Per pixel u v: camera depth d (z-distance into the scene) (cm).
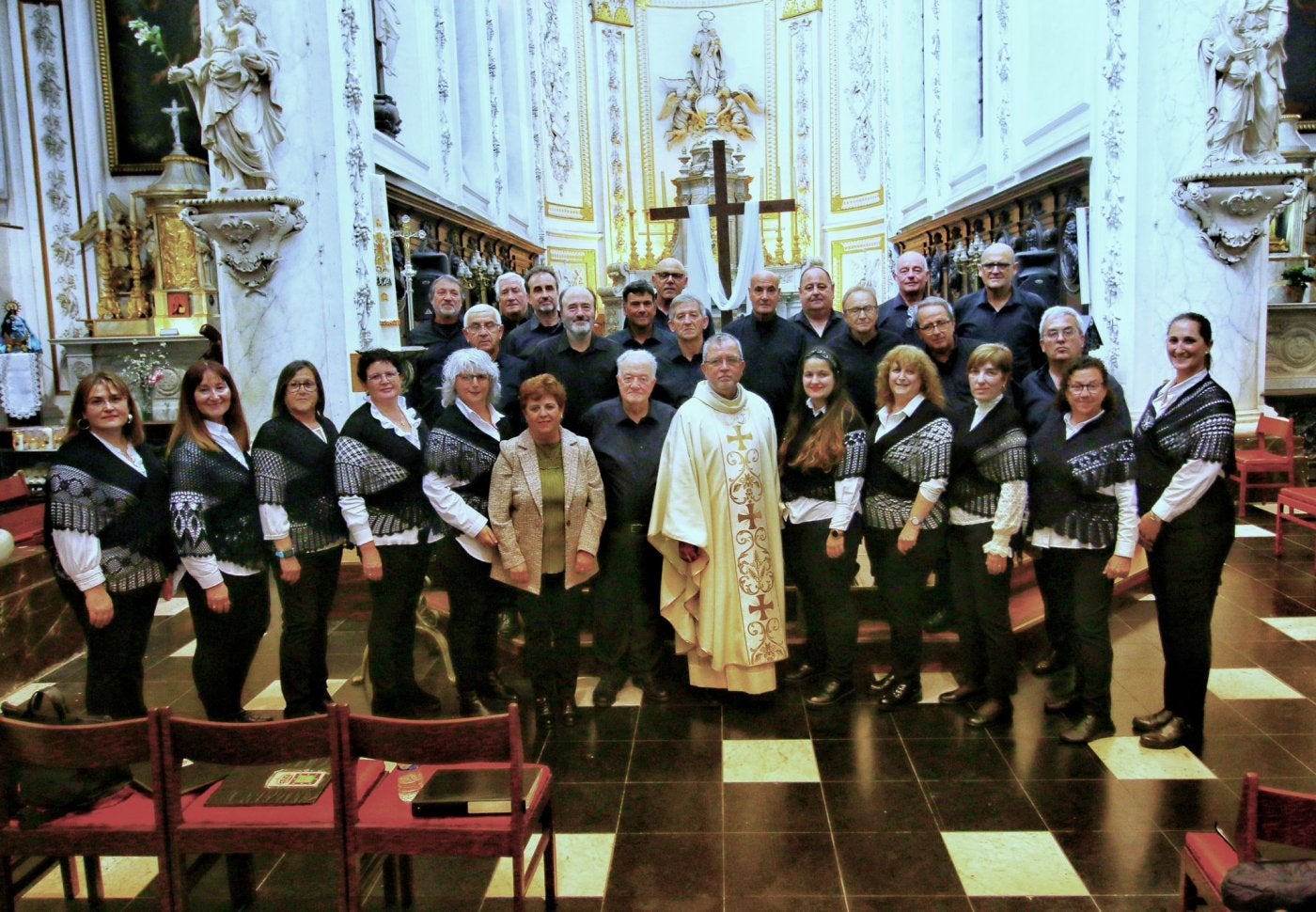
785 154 1576
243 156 601
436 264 809
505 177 1198
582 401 473
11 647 467
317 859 305
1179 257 650
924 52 1175
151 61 998
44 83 982
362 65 671
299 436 371
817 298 492
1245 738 367
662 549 407
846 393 403
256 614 368
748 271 1165
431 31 930
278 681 456
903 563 398
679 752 372
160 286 911
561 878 287
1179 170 638
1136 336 657
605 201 1545
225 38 592
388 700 390
